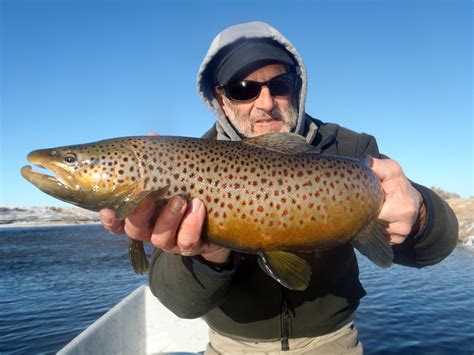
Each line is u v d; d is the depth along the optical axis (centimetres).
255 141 46
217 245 43
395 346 130
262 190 42
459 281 237
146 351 97
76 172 45
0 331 178
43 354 145
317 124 64
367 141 60
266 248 43
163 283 48
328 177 44
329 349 53
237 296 52
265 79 57
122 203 44
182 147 45
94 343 74
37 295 263
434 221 49
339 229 44
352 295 54
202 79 62
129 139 46
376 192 45
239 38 58
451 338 136
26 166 47
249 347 54
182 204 38
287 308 51
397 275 263
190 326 98
